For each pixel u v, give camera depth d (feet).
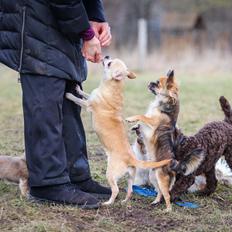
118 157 32.76
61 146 32.12
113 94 33.63
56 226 29.01
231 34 189.98
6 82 110.83
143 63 129.18
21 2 30.78
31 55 31.01
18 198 33.40
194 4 210.18
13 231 28.43
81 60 33.24
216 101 79.61
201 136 35.01
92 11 35.35
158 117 35.32
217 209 33.96
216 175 39.34
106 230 29.45
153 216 32.04
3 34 31.68
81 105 33.68
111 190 34.27
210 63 130.62
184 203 34.58
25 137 32.12
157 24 200.85
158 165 32.58
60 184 32.17
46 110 31.30
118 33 179.01
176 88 36.32
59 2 30.22
